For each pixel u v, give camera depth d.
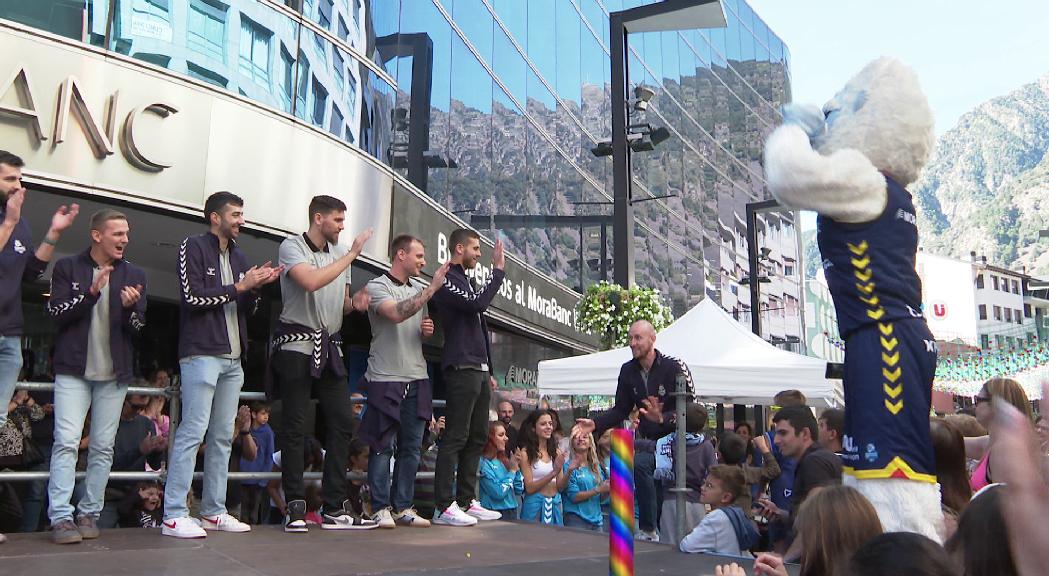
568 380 9.26
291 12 9.91
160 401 7.46
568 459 7.52
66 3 7.62
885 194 3.13
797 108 3.31
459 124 15.60
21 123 7.17
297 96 9.91
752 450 8.97
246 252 10.22
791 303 46.53
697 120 36.03
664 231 30.56
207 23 8.80
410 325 5.69
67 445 4.45
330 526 5.21
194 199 8.36
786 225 47.00
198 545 4.37
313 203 5.34
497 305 14.73
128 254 10.11
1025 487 1.05
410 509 5.62
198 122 8.47
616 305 13.25
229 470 7.27
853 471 3.05
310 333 5.16
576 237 22.02
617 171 13.52
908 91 3.23
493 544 4.82
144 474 5.30
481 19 17.08
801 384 8.24
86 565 3.70
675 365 6.02
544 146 20.53
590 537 5.26
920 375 3.03
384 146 12.19
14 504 6.41
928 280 80.12
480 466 6.93
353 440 7.02
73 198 7.69
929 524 2.92
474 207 16.08
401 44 13.10
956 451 3.66
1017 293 87.44
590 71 24.77
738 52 43.22
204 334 4.79
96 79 7.68
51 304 4.52
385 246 10.94
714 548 4.92
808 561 2.41
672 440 6.91
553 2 22.09
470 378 5.83
